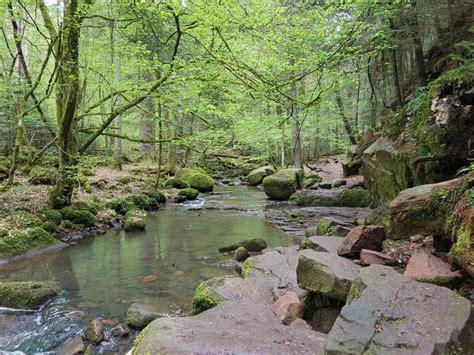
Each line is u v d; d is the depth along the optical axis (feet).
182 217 39.63
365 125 55.57
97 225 33.37
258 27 25.40
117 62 39.83
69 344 14.12
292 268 17.67
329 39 29.81
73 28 28.78
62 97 33.35
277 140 72.23
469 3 26.35
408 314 8.36
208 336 10.16
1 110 45.19
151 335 10.31
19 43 33.50
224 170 87.61
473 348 7.78
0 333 15.14
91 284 20.17
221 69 28.25
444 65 30.91
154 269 22.61
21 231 26.30
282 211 41.52
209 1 22.50
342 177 58.44
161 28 31.14
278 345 9.62
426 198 12.94
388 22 31.96
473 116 19.75
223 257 24.86
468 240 10.41
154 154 84.64
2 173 41.96
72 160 33.24
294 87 43.19
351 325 8.43
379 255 13.88
